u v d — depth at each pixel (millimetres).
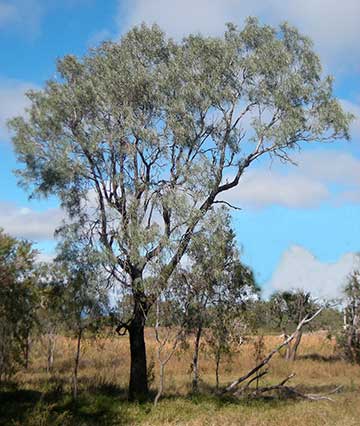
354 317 32031
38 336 17984
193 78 18812
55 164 17984
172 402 17203
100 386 19922
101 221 18297
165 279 17156
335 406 17234
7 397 16141
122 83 18656
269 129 18516
